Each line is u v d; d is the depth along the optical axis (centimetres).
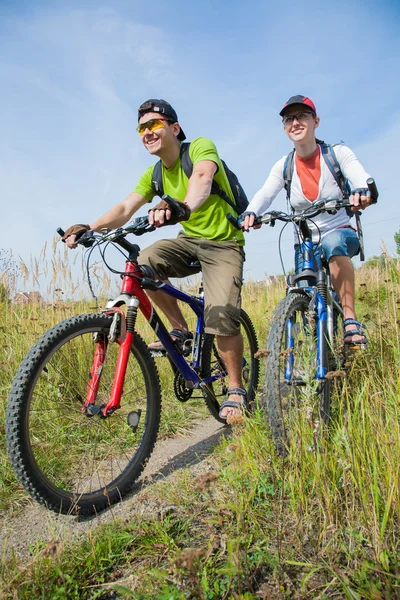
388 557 167
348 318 327
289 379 258
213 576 168
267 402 241
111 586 168
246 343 394
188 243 311
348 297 333
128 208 326
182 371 306
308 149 339
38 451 266
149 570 173
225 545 183
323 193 342
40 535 216
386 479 191
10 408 208
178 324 324
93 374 244
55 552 164
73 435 291
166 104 300
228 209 310
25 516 236
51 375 257
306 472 212
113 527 207
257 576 170
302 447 218
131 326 254
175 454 306
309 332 268
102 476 271
